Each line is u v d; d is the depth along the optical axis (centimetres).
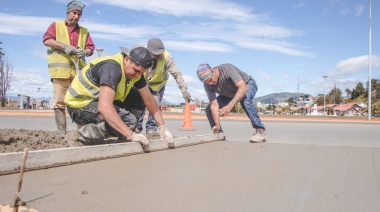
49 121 1200
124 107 454
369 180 299
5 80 3838
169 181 276
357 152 477
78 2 499
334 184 283
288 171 330
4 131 516
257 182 282
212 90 587
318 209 218
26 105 4059
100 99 363
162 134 466
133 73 371
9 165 274
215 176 299
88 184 256
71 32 506
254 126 596
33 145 386
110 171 304
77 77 398
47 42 485
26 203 206
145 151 419
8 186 239
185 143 511
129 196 231
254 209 214
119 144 381
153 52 509
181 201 224
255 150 481
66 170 300
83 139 397
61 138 461
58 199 217
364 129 1138
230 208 214
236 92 580
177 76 575
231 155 426
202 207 214
